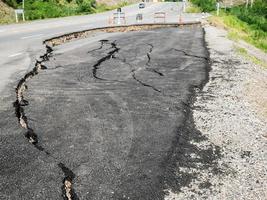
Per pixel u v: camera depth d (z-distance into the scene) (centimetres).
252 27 4284
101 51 1484
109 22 3092
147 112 754
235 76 1145
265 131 702
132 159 545
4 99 808
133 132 646
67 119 701
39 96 846
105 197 448
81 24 2805
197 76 1095
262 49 2680
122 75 1073
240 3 8406
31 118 703
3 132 632
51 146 582
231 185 489
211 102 852
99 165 525
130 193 458
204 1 6431
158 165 530
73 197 448
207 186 483
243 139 647
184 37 2067
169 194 459
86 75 1059
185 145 604
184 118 727
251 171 530
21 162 529
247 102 889
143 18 4022
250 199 458
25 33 2058
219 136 651
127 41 1812
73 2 4797
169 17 4191
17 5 3412
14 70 1084
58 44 1780
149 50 1545
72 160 538
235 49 1703
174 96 877
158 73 1116
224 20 3688
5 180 482
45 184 474
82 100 823
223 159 562
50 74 1066
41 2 3850
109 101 820
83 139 611
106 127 666
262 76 1269
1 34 1995
